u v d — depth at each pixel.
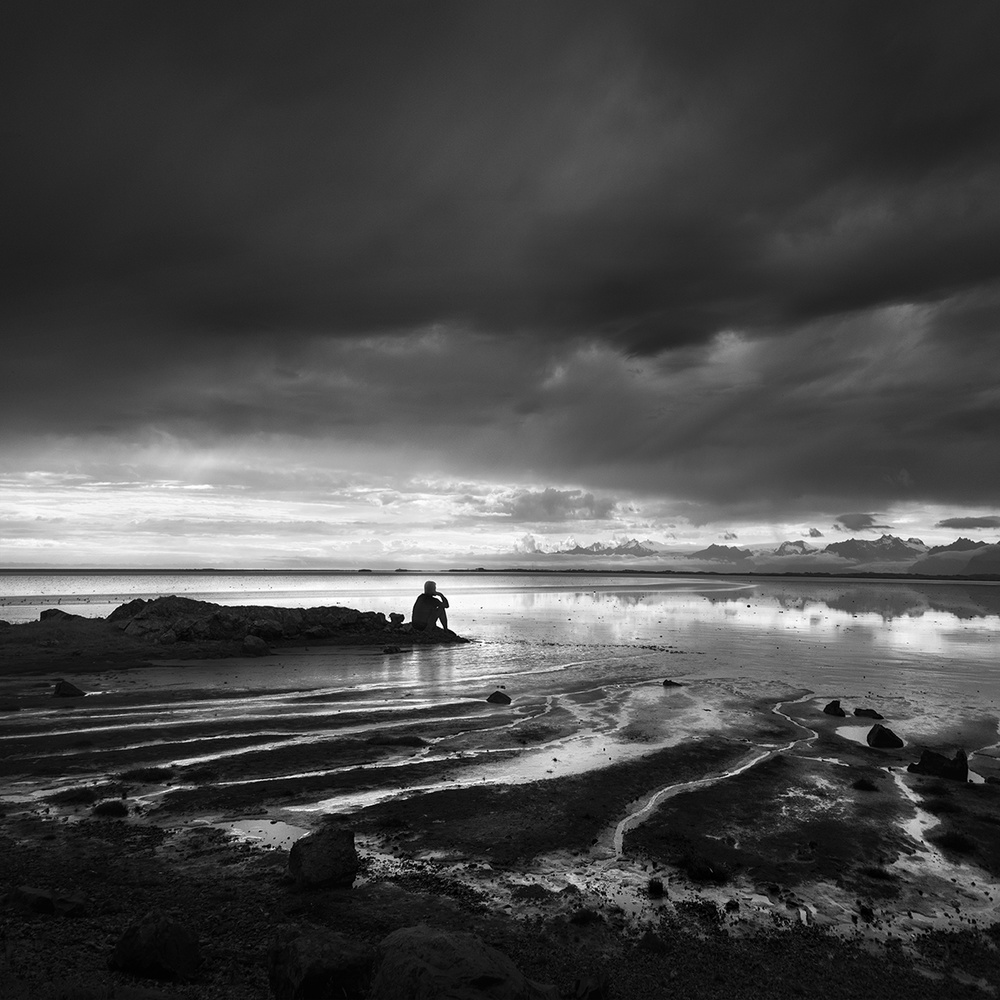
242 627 49.19
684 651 46.44
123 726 23.25
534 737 22.41
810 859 13.32
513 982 6.91
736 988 9.07
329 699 28.56
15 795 16.16
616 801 16.22
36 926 9.85
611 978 9.09
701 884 12.12
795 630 63.84
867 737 22.98
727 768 19.30
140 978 8.52
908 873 12.85
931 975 9.62
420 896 11.29
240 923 10.20
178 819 14.69
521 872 12.36
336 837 11.99
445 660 41.56
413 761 19.39
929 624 73.44
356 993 7.75
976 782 18.55
